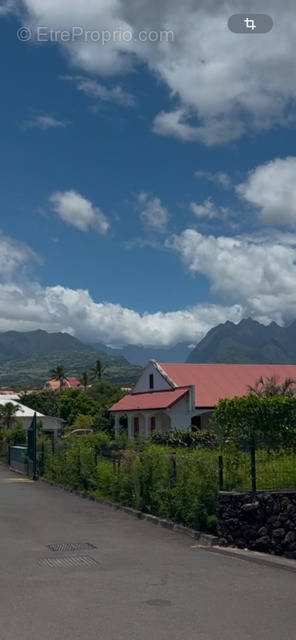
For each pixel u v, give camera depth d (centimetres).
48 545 1152
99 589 814
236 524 1155
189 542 1195
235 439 1747
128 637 617
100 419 5566
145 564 984
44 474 2617
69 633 628
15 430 3884
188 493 1296
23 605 734
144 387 4678
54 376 15312
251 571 937
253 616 691
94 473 2003
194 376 4394
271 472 1227
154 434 3048
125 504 1673
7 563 988
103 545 1155
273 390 3084
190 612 706
